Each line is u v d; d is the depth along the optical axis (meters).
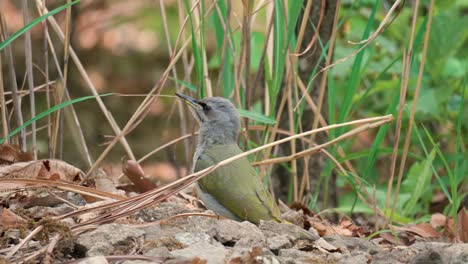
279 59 11.19
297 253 8.07
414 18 10.58
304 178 11.95
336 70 14.99
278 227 8.80
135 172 11.10
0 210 8.59
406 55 11.24
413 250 8.38
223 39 11.84
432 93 14.38
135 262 7.35
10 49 10.69
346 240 9.04
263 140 11.89
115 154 21.28
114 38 24.22
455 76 14.86
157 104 22.89
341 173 12.25
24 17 10.69
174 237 8.06
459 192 13.07
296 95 11.32
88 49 24.47
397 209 12.94
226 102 11.23
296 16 10.94
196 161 10.86
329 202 13.48
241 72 11.45
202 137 11.26
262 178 11.75
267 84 11.83
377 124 9.40
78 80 23.77
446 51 14.48
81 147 11.61
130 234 7.89
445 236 10.94
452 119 14.71
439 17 14.50
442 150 15.84
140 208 8.22
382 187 14.77
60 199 9.27
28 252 7.68
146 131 22.48
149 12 23.95
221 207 10.40
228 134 11.17
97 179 10.51
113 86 24.27
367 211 12.29
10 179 8.78
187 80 12.07
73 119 11.80
